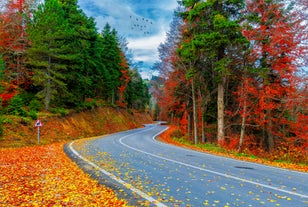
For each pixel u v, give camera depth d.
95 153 14.32
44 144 20.78
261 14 17.97
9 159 12.24
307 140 16.70
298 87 16.52
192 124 34.41
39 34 25.66
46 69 26.81
